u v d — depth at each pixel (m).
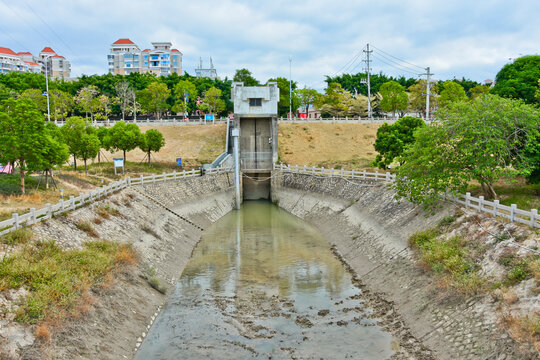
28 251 20.12
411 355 17.75
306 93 101.56
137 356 18.17
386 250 28.88
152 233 32.69
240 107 62.22
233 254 34.31
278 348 19.09
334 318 22.05
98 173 52.03
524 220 20.80
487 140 24.34
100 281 20.94
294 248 35.88
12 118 30.64
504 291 17.23
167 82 110.75
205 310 23.22
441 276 21.20
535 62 33.28
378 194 38.41
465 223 24.08
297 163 66.75
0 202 27.84
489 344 15.70
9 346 14.48
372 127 81.75
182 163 66.44
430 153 26.42
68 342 16.20
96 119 91.69
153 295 24.00
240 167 60.28
